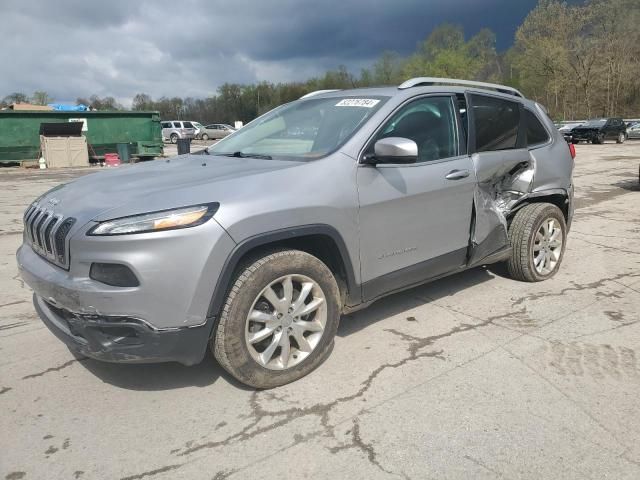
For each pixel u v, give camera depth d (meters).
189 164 3.72
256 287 2.92
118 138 21.98
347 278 3.37
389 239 3.56
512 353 3.55
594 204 9.75
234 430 2.75
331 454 2.54
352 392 3.09
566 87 56.56
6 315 4.38
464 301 4.52
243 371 2.97
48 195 3.44
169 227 2.66
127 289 2.62
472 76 60.38
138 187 3.05
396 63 62.62
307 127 3.90
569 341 3.73
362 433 2.70
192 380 3.26
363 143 3.45
